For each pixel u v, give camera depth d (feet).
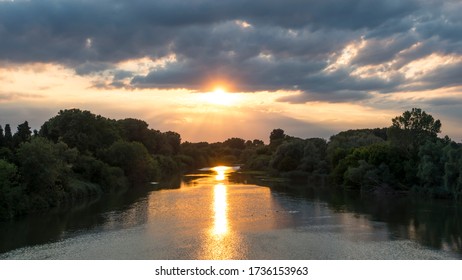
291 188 401.70
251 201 302.45
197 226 210.59
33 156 263.49
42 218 239.09
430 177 337.31
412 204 295.48
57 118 435.53
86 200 317.22
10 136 304.71
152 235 191.62
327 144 618.85
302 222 223.30
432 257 157.17
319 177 536.83
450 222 225.76
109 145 467.52
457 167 309.01
